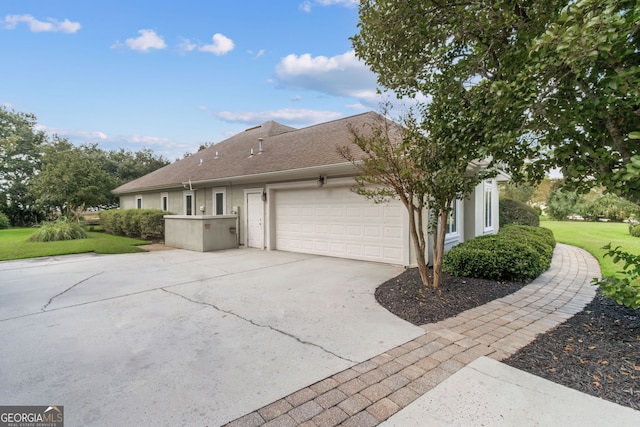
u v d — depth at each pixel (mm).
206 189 13711
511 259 5961
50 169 17531
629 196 2652
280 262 8609
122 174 28844
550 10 2939
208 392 2582
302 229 10219
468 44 4008
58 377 2832
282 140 13445
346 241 9031
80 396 2545
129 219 14883
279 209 10938
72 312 4613
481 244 6809
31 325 4105
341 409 2350
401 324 4023
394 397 2488
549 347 3314
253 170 10859
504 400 2410
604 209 22328
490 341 3498
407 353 3229
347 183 8797
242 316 4383
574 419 2184
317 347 3385
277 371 2898
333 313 4457
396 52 4324
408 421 2205
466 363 3006
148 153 31359
